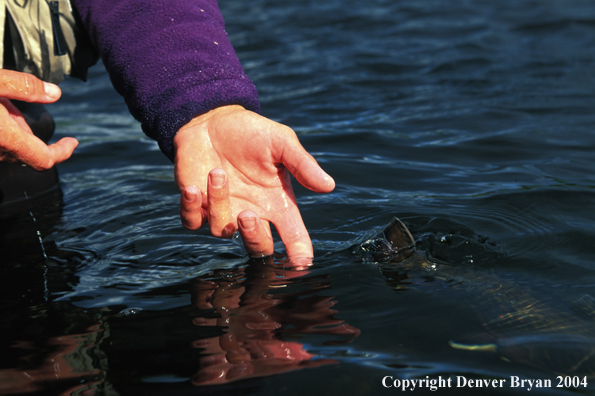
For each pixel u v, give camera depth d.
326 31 6.30
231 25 6.73
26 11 2.18
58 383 1.28
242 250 2.00
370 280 1.74
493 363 1.31
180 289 1.74
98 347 1.43
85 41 2.38
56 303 1.68
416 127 3.56
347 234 2.09
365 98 4.24
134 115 1.98
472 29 6.00
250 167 1.78
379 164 2.94
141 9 2.01
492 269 1.80
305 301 1.62
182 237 2.14
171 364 1.34
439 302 1.59
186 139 1.82
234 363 1.33
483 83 4.40
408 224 2.16
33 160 1.69
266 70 5.09
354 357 1.34
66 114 4.28
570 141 3.16
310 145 3.29
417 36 5.90
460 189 2.56
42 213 2.47
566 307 1.55
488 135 3.33
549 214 2.23
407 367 1.30
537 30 5.80
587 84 4.21
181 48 1.92
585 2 6.70
